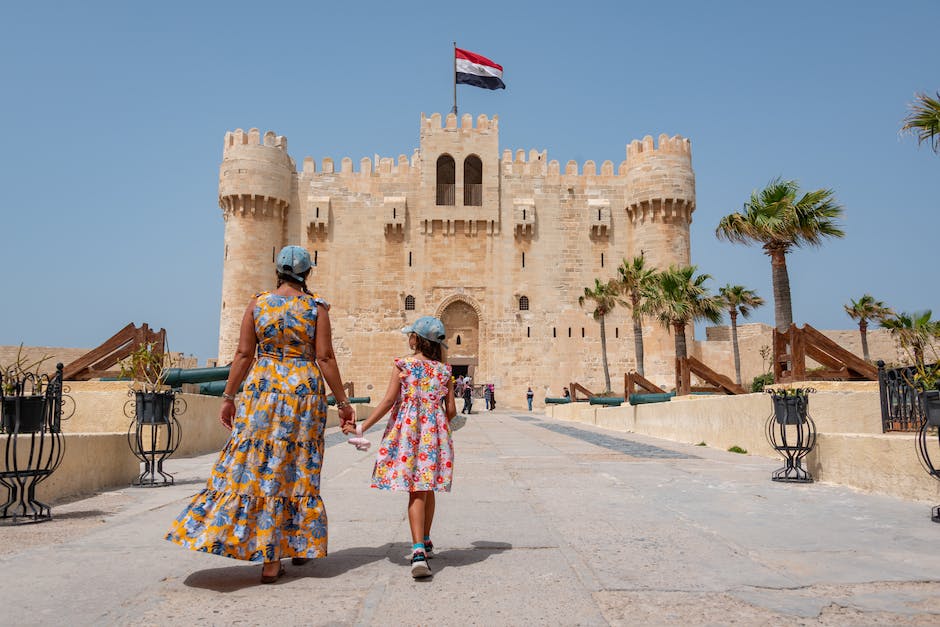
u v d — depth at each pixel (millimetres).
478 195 57656
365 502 7617
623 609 3807
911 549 5219
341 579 4465
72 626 3547
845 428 12297
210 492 4445
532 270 56312
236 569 4730
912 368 8867
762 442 13336
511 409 54031
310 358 4719
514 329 55625
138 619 3660
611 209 57344
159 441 12812
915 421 8570
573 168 57812
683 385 22328
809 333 15406
